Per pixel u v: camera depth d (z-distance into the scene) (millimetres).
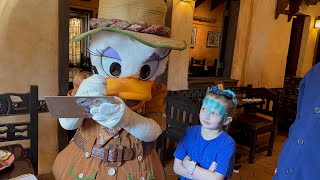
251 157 3289
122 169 1083
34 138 1664
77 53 5395
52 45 2105
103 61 1118
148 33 1064
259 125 3279
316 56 5582
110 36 1056
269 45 4215
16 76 2002
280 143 4086
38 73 2082
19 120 2039
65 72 2186
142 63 1090
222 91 1287
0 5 1877
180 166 1355
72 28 5297
